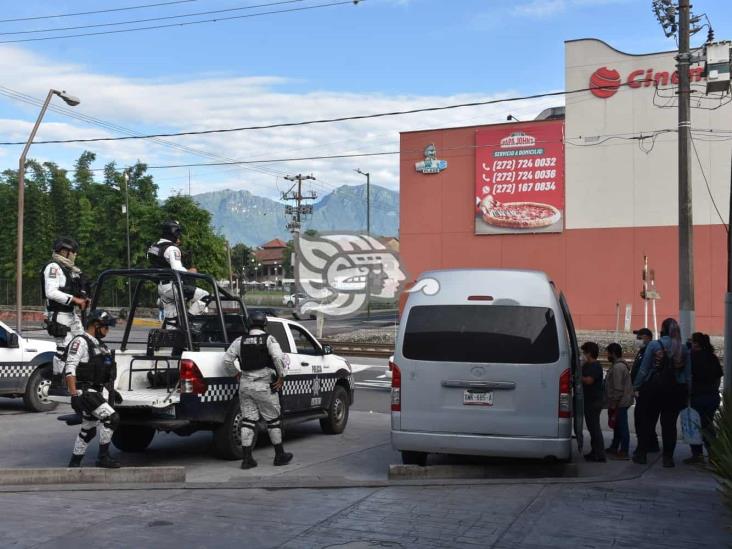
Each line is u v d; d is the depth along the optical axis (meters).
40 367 13.54
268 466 9.20
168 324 10.23
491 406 8.13
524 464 8.90
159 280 10.08
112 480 7.88
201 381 8.92
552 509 6.66
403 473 8.19
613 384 10.00
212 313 10.56
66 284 9.84
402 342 8.47
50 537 5.79
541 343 8.13
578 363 8.49
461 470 8.42
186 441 11.14
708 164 32.72
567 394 8.03
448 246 37.75
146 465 9.20
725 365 9.77
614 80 34.69
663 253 34.00
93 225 58.03
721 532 5.95
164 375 9.70
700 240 32.88
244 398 9.05
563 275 35.62
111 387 8.44
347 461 9.58
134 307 10.16
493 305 8.32
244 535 5.86
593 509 6.66
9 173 59.72
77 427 11.88
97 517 6.39
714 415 8.87
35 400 13.44
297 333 11.40
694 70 32.75
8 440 10.77
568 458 8.16
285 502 6.95
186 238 55.59
